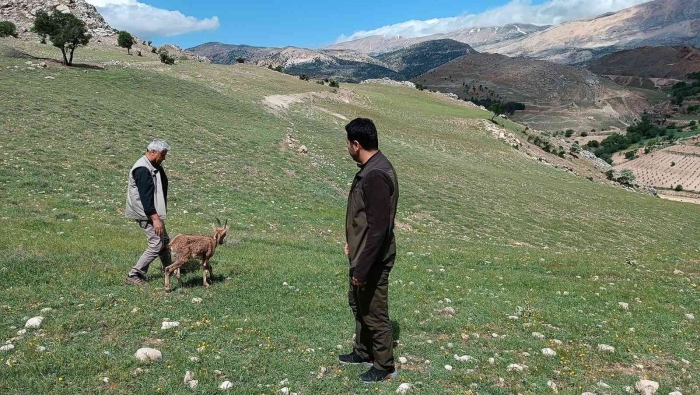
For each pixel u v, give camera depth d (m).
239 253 13.21
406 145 59.59
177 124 38.44
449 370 6.45
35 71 44.62
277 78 88.06
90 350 6.04
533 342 7.87
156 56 88.00
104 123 32.69
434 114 93.56
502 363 6.86
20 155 22.92
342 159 41.91
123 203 19.72
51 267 9.48
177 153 30.75
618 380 6.57
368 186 5.34
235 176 29.11
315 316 8.44
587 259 18.58
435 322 8.50
